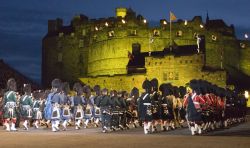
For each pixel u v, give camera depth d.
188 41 118.50
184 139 19.98
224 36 129.25
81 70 130.38
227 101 36.41
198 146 16.64
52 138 21.02
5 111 28.97
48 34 144.25
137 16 128.38
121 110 31.50
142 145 17.30
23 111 31.62
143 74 103.12
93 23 129.00
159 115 29.59
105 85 106.31
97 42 123.06
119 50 117.25
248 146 16.44
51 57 137.88
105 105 30.02
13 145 17.56
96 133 26.17
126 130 31.61
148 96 27.78
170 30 117.19
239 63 132.25
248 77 125.31
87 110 34.31
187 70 99.88
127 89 103.94
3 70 70.31
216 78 97.31
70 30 138.88
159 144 17.64
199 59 99.06
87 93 35.34
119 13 130.38
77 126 33.16
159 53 111.38
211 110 29.20
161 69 101.88
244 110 46.72
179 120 34.44
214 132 27.23
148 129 27.33
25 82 71.38
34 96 35.03
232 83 114.12
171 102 31.50
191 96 26.06
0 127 33.19
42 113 34.62
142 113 27.55
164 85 32.72
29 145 17.55
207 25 139.00
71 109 34.50
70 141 19.39
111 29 119.62
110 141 19.31
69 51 133.50
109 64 118.50
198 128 25.56
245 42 133.25
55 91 30.02
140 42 116.94
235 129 30.56
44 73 140.88
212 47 120.44
